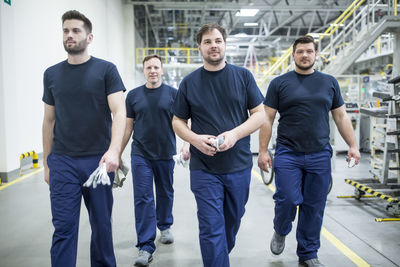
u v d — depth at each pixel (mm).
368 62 13938
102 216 1789
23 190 4641
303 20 18359
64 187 1705
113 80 1746
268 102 2297
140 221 2402
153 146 2539
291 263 2348
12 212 3664
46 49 6828
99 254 1846
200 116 1749
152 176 2533
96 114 1737
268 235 2902
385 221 3209
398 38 8383
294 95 2164
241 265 2326
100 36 10039
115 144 1662
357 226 3084
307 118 2139
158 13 16719
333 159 5387
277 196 2193
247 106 1806
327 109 2188
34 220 3387
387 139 3701
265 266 2307
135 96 2598
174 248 2627
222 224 1696
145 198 2422
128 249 2613
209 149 1578
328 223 3176
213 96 1729
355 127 7965
